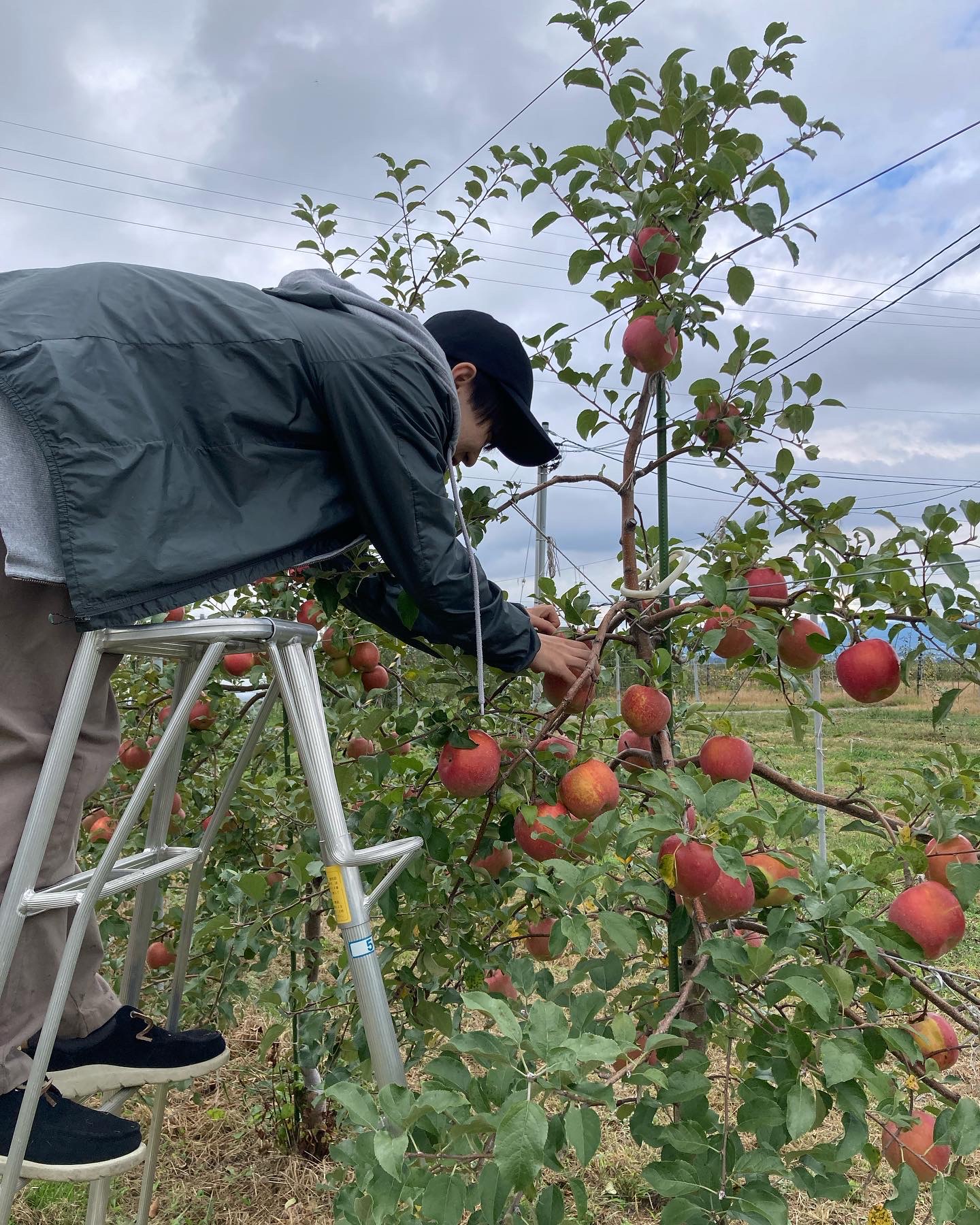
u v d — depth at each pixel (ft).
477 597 5.30
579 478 6.87
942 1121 4.23
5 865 4.58
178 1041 5.87
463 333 6.06
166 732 4.58
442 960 6.40
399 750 7.33
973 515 5.31
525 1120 2.93
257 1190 8.99
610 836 4.73
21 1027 4.84
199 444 4.70
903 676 5.84
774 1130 4.39
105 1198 5.47
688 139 5.81
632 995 5.44
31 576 4.31
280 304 5.08
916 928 4.88
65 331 4.50
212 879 9.30
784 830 4.71
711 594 5.50
